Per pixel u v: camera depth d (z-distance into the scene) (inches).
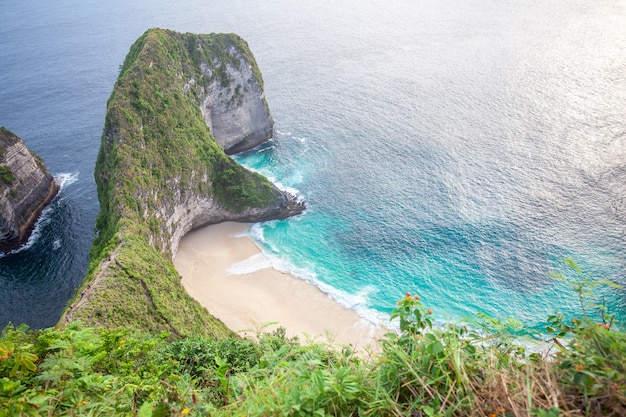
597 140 3415.4
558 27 5595.5
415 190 3265.3
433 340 335.6
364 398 326.0
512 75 4591.5
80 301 1702.8
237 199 3184.1
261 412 315.3
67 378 490.6
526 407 279.0
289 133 4114.2
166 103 3122.5
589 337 299.1
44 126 4621.1
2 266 2965.1
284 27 7066.9
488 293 2466.8
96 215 3388.3
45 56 6732.3
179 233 2945.4
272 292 2568.9
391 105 4338.1
